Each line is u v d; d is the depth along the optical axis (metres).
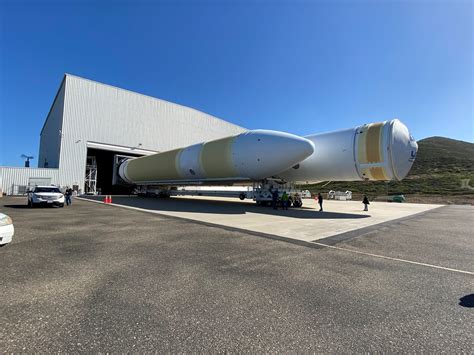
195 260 5.41
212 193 21.00
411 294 3.88
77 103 30.44
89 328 2.79
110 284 4.04
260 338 2.68
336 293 3.87
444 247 7.17
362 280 4.44
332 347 2.54
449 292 3.98
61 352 2.38
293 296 3.73
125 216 12.43
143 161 26.98
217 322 2.98
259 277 4.48
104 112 32.34
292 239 7.77
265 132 16.89
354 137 16.20
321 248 6.76
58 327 2.80
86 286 3.94
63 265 4.94
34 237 7.40
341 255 6.09
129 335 2.68
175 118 39.22
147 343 2.55
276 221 11.66
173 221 10.99
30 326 2.81
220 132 46.16
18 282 4.06
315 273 4.75
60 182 29.11
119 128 33.44
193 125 41.53
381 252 6.48
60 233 8.05
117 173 32.72
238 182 20.77
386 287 4.14
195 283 4.15
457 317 3.20
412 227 11.13
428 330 2.89
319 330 2.85
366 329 2.89
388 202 34.47
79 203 20.23
